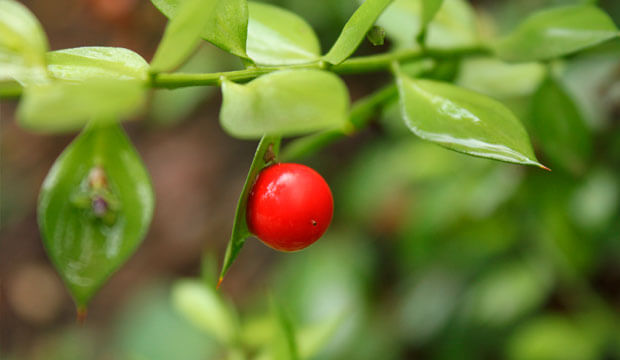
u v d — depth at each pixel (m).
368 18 0.14
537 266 0.27
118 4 0.31
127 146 0.15
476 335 0.30
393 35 0.19
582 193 0.22
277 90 0.13
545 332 0.27
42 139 0.53
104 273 0.15
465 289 0.30
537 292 0.27
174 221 0.48
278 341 0.16
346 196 0.32
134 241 0.15
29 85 0.14
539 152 0.22
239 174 0.48
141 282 0.47
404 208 0.34
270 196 0.14
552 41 0.17
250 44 0.16
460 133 0.14
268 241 0.14
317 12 0.29
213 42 0.15
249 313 0.35
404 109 0.14
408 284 0.33
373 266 0.34
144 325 0.35
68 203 0.15
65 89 0.12
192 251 0.47
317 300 0.32
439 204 0.26
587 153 0.19
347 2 0.28
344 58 0.14
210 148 0.50
